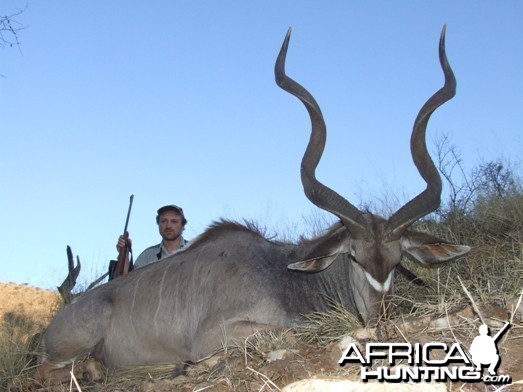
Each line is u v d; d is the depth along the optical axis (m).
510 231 4.02
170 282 3.54
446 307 2.78
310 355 2.69
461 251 3.12
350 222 3.12
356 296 3.19
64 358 3.64
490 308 2.74
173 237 4.42
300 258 3.41
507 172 4.80
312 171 3.29
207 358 3.11
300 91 3.37
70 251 4.44
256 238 3.58
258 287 3.35
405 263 3.75
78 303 3.70
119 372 3.51
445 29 3.41
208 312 3.38
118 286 3.71
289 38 3.47
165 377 3.22
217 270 3.44
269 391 2.51
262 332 3.09
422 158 3.27
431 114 3.29
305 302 3.36
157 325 3.51
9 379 3.53
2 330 4.06
